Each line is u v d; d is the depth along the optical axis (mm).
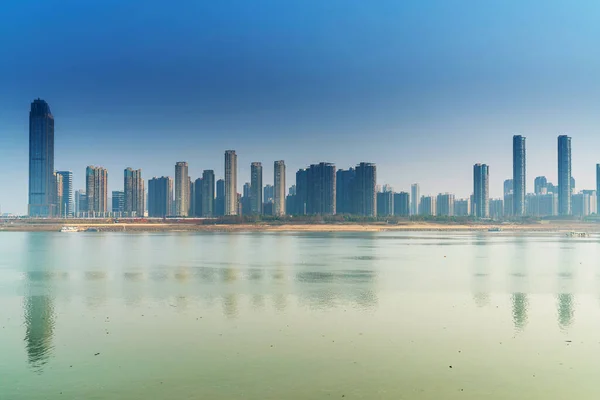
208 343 69938
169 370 59781
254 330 76625
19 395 53125
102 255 199625
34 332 75812
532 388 54938
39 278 131875
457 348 67812
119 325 79875
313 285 119000
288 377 57688
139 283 122875
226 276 135500
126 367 60812
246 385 55562
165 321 82312
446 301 98625
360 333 74812
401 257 189375
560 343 70062
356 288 114312
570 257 189000
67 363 62219
